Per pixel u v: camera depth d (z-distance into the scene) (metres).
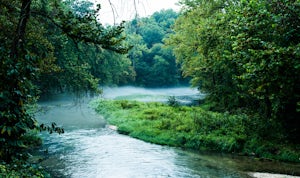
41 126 7.59
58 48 24.58
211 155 17.50
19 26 7.30
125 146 19.48
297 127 18.28
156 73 88.50
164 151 18.39
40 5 13.34
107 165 15.29
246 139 18.69
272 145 17.45
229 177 13.51
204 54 26.41
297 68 9.36
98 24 7.93
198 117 22.34
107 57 54.53
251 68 10.77
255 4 11.38
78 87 16.83
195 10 30.42
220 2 26.56
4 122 6.59
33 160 15.37
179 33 38.59
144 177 13.53
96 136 22.41
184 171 14.41
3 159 6.80
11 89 6.78
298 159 15.82
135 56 86.62
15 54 7.18
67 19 7.80
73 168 14.68
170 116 27.02
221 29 21.14
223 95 29.64
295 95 12.99
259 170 14.55
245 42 11.78
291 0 10.06
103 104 38.25
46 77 27.75
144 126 24.03
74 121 28.70
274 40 12.49
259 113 21.69
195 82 41.47
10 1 9.03
